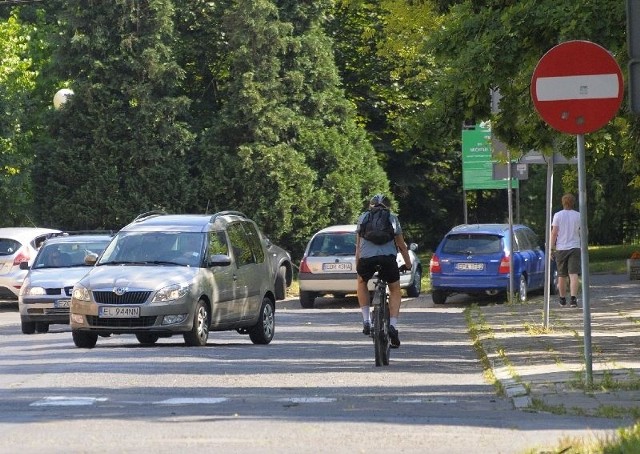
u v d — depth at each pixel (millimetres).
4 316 91500
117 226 129625
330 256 94500
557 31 47312
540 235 169875
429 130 51188
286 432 28734
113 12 128125
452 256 91250
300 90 134375
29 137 137500
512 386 37938
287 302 102312
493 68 48094
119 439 27797
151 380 41375
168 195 128625
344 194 133625
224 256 58906
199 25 136625
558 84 37094
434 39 50062
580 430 28719
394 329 48375
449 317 78875
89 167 128625
